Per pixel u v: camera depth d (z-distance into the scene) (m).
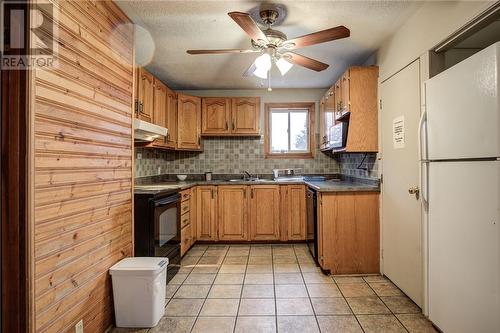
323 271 2.86
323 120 4.15
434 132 1.81
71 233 1.51
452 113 1.63
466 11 1.65
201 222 3.91
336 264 2.81
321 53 2.99
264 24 2.26
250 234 3.91
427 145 1.90
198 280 2.72
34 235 1.25
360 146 2.86
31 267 1.23
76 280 1.55
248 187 3.90
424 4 2.05
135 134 2.47
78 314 1.56
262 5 2.06
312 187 3.19
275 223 3.90
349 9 2.12
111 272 1.89
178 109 3.98
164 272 2.09
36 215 1.26
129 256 2.20
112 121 1.95
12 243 1.21
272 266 3.07
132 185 2.26
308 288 2.51
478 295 1.46
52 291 1.36
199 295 2.40
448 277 1.70
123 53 2.13
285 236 3.89
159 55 3.04
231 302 2.27
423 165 1.91
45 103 1.32
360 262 2.81
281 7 2.09
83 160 1.62
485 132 1.39
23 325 1.21
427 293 1.96
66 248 1.47
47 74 1.33
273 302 2.27
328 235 2.81
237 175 4.52
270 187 3.89
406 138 2.31
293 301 2.28
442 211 1.75
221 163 4.54
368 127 2.86
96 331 1.75
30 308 1.22
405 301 2.26
